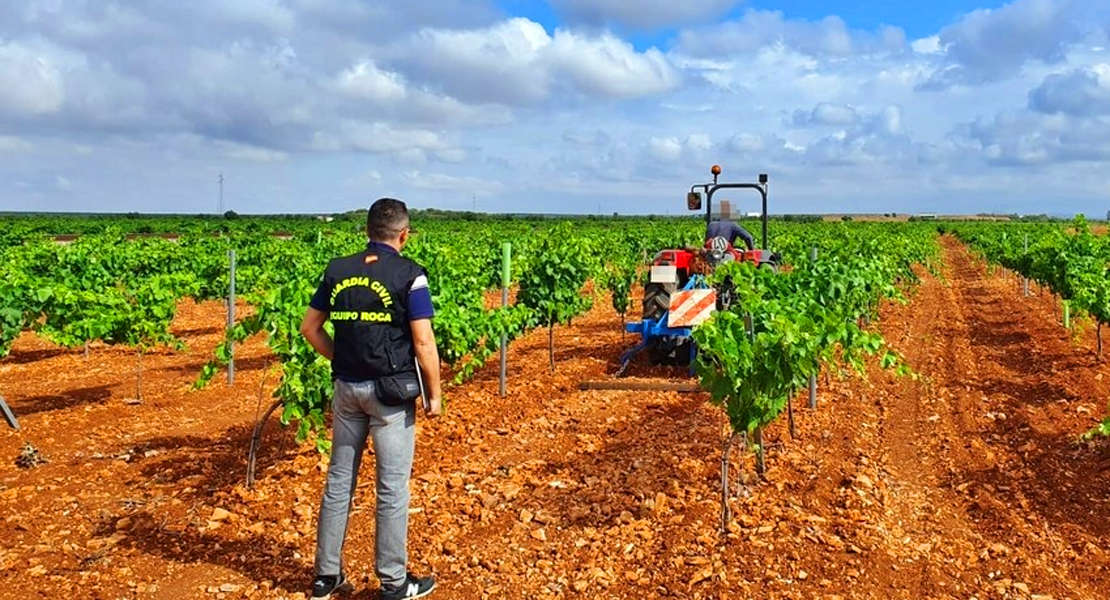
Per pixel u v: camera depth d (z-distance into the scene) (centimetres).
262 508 555
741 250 1156
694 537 501
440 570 470
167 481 614
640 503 561
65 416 803
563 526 530
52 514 547
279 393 591
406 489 432
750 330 598
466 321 773
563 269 1066
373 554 488
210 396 906
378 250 429
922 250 2553
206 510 553
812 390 806
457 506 564
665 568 466
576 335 1366
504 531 524
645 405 848
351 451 434
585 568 468
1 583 445
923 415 819
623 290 1445
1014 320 1542
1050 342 1251
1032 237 2428
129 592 439
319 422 604
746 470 616
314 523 532
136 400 877
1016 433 749
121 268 1653
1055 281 1492
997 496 593
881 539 507
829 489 589
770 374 532
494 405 855
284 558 483
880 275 1098
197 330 1453
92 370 1065
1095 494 592
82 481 614
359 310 416
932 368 1066
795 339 525
